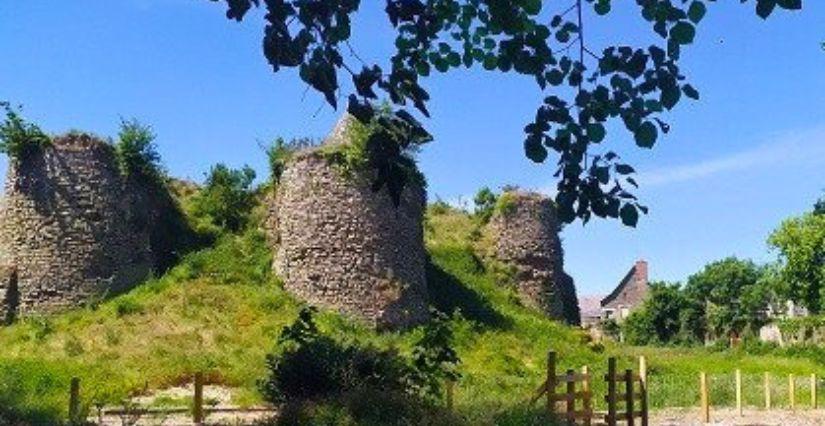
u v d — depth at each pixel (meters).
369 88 4.73
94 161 33.59
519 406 15.17
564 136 5.45
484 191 47.09
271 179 37.16
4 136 33.06
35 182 33.06
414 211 33.91
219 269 33.31
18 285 32.50
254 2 4.59
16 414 15.83
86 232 32.88
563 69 5.46
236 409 17.30
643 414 16.98
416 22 5.18
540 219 44.94
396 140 4.80
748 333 76.38
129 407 16.11
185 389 22.11
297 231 32.59
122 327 28.17
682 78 5.29
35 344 27.53
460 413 14.37
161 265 35.31
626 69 5.30
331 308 31.62
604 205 5.47
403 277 32.72
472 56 5.75
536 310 43.03
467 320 34.09
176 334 27.70
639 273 102.31
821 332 62.44
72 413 15.46
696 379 30.42
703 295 84.88
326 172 32.72
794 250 43.00
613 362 16.45
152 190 35.72
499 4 5.20
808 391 29.11
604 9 5.47
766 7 4.74
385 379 15.27
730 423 20.47
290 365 15.93
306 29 4.55
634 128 5.35
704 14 5.19
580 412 15.82
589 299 106.25
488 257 44.38
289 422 14.12
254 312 29.98
